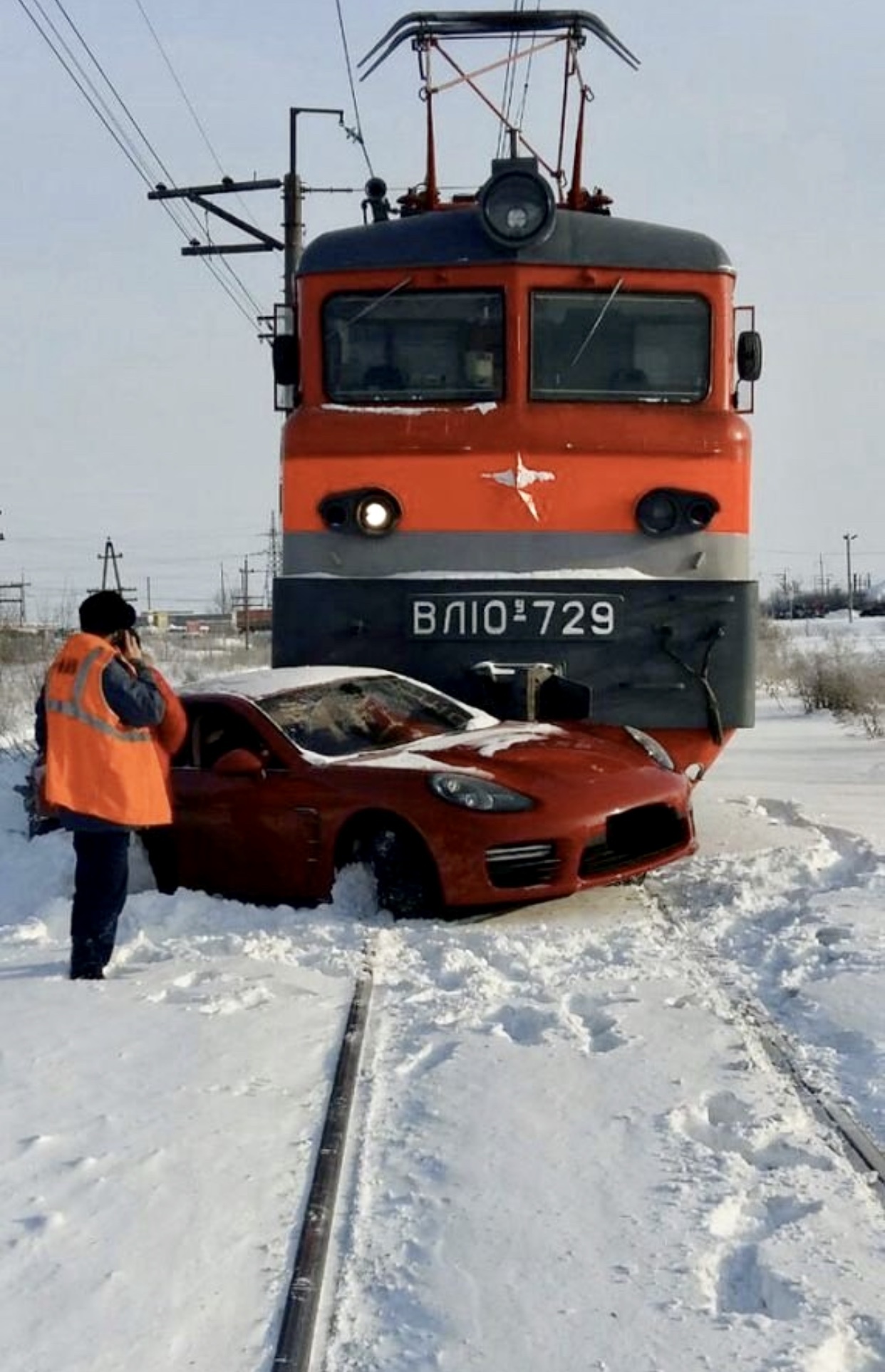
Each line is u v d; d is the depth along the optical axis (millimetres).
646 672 10531
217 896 8914
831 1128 4844
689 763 10656
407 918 8148
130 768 6996
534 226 10648
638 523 10609
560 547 10586
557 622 10484
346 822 8320
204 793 8930
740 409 11094
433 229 10844
